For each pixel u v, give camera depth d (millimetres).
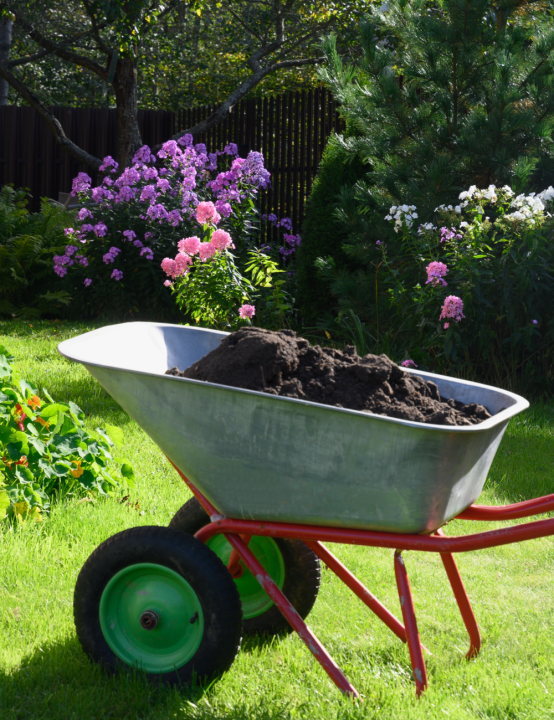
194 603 2262
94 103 22203
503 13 7445
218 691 2289
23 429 3662
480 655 2566
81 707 2166
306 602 2688
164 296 9586
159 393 2105
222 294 6219
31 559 3014
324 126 10188
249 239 9352
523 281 5941
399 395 2375
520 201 6117
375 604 2461
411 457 1927
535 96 6754
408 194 6914
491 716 2207
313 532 2141
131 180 9648
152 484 4047
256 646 2613
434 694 2219
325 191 8336
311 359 2428
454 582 2494
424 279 6488
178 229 9617
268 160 11211
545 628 2791
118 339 2566
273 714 2172
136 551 2275
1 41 15375
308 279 8422
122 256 9812
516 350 6418
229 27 19109
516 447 5008
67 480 3771
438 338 6223
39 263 10680
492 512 2330
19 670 2334
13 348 7715
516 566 3375
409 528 2047
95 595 2338
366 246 7012
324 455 2008
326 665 2170
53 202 11984
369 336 6879
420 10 7391
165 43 17078
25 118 13609
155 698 2252
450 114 7109
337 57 7430
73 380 6223
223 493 2211
